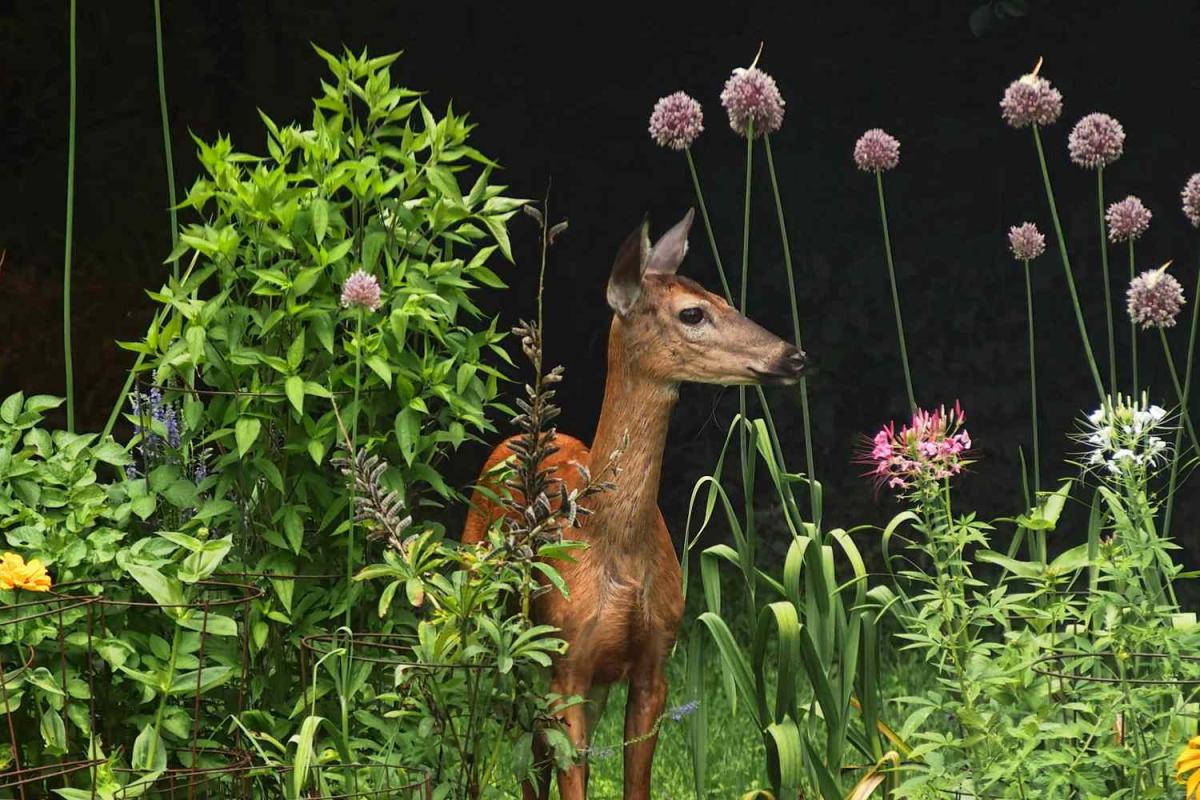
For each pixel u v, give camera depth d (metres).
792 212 20.53
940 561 7.76
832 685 8.58
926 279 20.23
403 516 7.98
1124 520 7.52
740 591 16.42
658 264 7.96
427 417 8.07
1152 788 6.96
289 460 7.91
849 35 20.55
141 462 8.87
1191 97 20.00
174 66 18.36
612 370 7.93
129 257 17.17
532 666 7.18
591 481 7.46
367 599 7.81
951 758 7.55
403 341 7.55
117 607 7.12
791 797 7.77
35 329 13.42
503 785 8.16
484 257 8.12
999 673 7.34
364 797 7.13
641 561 7.83
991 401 19.80
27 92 17.97
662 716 7.95
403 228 8.09
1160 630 7.23
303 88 18.81
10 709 6.68
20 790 6.70
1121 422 7.64
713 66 20.67
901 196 20.45
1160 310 8.30
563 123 20.52
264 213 7.74
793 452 19.81
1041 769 7.24
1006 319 20.02
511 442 7.13
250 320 7.87
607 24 20.44
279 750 7.48
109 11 18.23
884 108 20.55
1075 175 20.19
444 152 8.23
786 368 7.85
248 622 7.32
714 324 7.84
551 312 20.28
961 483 19.41
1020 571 7.73
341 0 19.06
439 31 20.09
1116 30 20.12
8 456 7.18
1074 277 20.02
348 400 7.85
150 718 7.09
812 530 8.32
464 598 6.95
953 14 20.41
